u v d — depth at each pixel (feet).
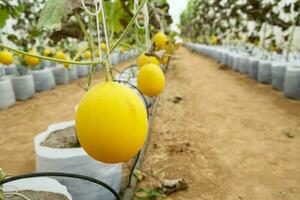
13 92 12.09
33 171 5.90
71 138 4.60
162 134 7.88
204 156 6.39
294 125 8.27
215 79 17.40
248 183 5.26
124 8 5.60
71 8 2.22
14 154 6.88
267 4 14.49
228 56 22.70
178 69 23.81
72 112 10.73
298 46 18.26
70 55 17.20
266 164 5.98
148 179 5.40
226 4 23.09
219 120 9.04
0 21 5.73
